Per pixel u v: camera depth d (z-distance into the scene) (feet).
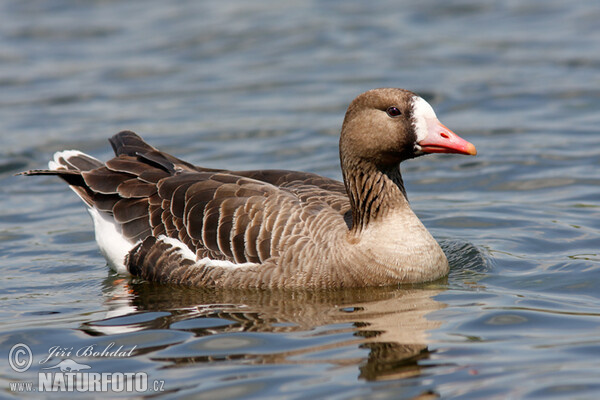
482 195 61.77
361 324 38.24
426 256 44.96
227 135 76.64
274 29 111.14
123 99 89.25
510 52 97.60
